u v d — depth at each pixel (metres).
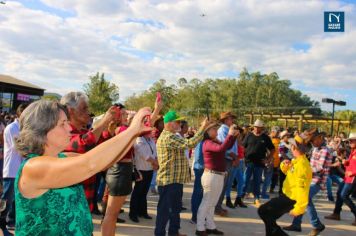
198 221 6.11
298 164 5.67
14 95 24.75
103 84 32.09
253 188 9.55
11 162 5.37
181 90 72.44
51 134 1.87
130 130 1.75
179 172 5.51
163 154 5.48
